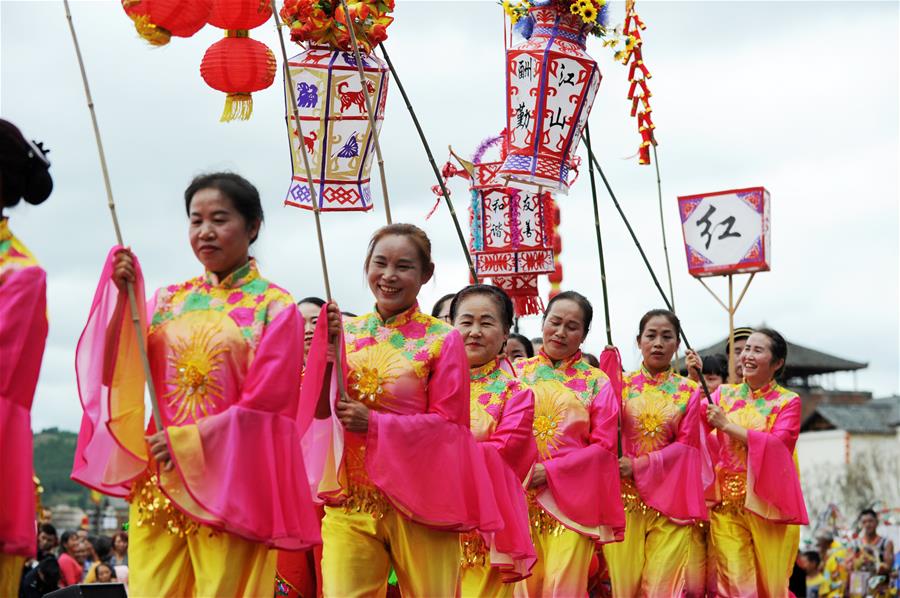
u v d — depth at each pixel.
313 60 10.41
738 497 13.41
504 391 9.76
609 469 11.14
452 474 8.04
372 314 8.41
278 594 9.99
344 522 8.06
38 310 6.34
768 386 13.81
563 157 11.80
